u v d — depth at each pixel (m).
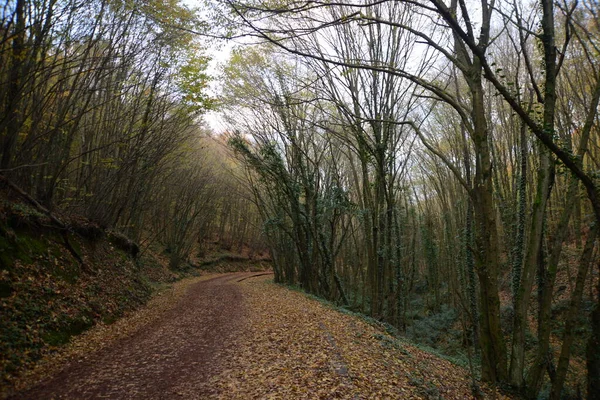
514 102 6.21
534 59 14.00
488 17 8.55
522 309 8.64
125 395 5.55
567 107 12.39
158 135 17.16
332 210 21.19
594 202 6.70
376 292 16.03
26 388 5.37
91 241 13.77
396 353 9.12
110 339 8.64
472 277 16.06
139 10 11.35
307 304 15.87
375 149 15.70
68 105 10.83
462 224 21.00
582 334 13.85
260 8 6.23
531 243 8.70
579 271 8.00
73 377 6.08
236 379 6.45
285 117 19.42
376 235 16.08
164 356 7.67
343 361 7.53
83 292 10.19
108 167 15.09
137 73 13.70
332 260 20.94
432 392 6.76
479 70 9.03
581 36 9.15
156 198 29.17
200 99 15.57
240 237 51.28
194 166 31.81
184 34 11.88
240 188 37.28
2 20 7.59
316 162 21.23
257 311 13.81
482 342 9.01
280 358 7.71
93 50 11.16
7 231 8.73
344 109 13.27
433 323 21.69
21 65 8.99
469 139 17.86
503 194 19.11
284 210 24.22
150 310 12.95
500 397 8.09
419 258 32.09
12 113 9.36
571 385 10.84
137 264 18.70
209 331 10.20
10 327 6.52
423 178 28.09
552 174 8.76
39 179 12.16
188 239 37.19
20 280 8.02
